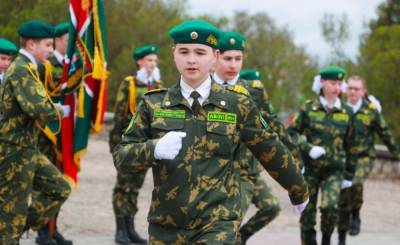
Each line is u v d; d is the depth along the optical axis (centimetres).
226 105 417
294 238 909
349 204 834
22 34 632
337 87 768
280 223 1029
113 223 925
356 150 789
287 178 433
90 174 1367
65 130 727
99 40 731
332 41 2750
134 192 820
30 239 775
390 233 1015
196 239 406
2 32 1850
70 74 726
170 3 3619
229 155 415
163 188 410
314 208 768
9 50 769
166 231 412
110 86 2950
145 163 398
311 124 772
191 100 417
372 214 1188
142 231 902
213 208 406
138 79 837
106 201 1080
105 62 735
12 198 592
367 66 2378
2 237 588
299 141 762
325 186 760
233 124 415
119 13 3148
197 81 419
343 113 771
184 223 406
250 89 657
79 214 959
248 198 654
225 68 657
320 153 751
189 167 407
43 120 588
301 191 440
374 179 1653
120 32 3105
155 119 417
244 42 667
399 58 2180
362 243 921
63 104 726
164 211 410
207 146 410
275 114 667
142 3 3350
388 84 2178
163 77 3067
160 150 392
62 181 642
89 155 1680
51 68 731
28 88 584
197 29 414
